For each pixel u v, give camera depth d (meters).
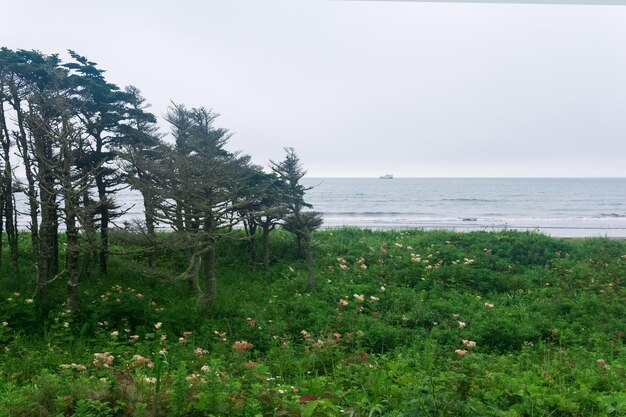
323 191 115.12
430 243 20.19
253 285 14.80
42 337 10.13
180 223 12.12
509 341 10.39
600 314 12.43
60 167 11.49
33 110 12.21
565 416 6.16
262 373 6.65
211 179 12.02
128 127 13.88
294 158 16.72
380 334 10.29
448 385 6.46
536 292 14.80
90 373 7.52
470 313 12.18
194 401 5.35
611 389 7.20
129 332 10.62
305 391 6.05
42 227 11.77
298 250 18.64
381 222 44.41
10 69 12.42
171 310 11.83
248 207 15.69
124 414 5.27
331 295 13.77
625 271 16.47
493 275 15.78
